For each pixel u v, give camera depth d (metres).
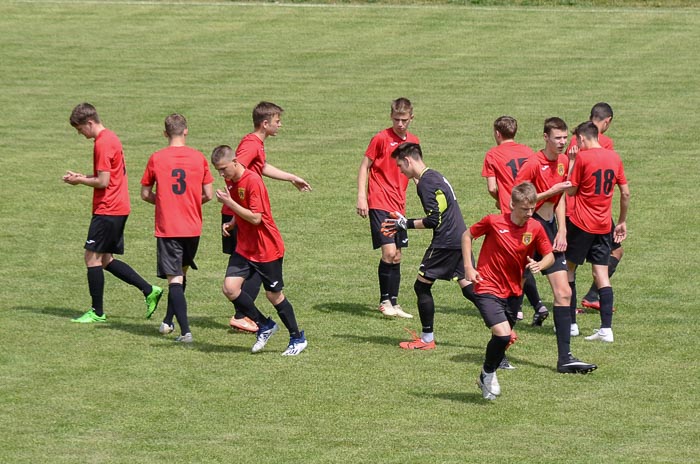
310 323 36.94
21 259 45.38
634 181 58.41
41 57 93.75
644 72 86.31
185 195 34.59
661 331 35.78
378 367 31.97
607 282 34.91
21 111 76.38
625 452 25.30
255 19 108.56
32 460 24.75
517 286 29.08
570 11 109.00
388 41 99.44
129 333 35.53
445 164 62.44
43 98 80.38
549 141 35.09
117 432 26.58
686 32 99.50
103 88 83.69
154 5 114.88
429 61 91.81
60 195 56.31
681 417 27.72
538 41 98.00
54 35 102.25
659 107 75.69
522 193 27.97
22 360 32.22
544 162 35.44
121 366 31.80
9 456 24.97
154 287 37.09
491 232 28.75
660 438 26.23
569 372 31.38
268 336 33.47
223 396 29.23
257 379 30.73
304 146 67.12
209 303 39.66
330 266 44.72
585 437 26.30
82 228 50.56
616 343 34.50
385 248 37.62
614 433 26.58
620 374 31.25
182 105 78.25
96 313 36.94
